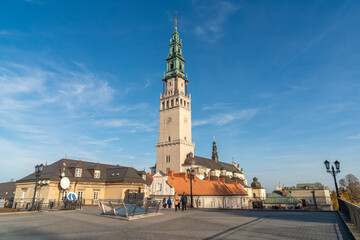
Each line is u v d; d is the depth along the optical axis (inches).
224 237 510.3
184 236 522.6
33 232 578.9
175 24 4899.1
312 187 3565.5
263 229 610.2
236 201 2854.3
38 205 1338.6
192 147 4411.9
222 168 4387.3
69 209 1402.6
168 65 4798.2
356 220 538.0
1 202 2118.6
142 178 2482.8
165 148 4306.1
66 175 2064.5
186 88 4800.7
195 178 2566.4
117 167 2492.6
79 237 516.1
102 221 775.7
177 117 4343.0
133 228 634.2
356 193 4468.5
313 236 516.4
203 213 1068.5
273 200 3181.6
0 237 520.1
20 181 2170.3
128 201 981.2
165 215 968.9
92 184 2215.8
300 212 1138.0
